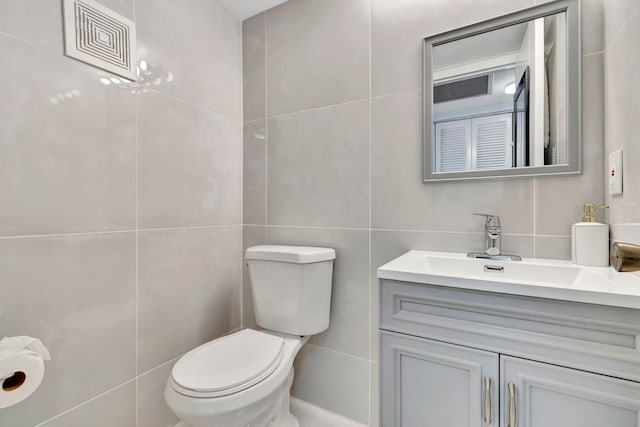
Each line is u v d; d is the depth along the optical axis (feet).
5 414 2.67
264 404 3.15
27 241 2.81
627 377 2.03
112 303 3.49
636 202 2.47
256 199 5.36
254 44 5.37
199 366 3.29
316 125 4.78
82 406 3.21
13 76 2.71
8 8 2.68
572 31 3.21
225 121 5.12
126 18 3.59
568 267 2.97
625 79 2.66
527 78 3.46
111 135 3.46
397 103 4.17
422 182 4.01
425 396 2.75
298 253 4.15
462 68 3.78
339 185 4.59
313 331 4.26
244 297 5.46
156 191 3.99
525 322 2.35
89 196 3.27
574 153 3.22
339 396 4.60
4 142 2.66
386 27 4.25
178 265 4.30
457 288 2.59
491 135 3.63
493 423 2.45
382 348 2.94
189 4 4.46
